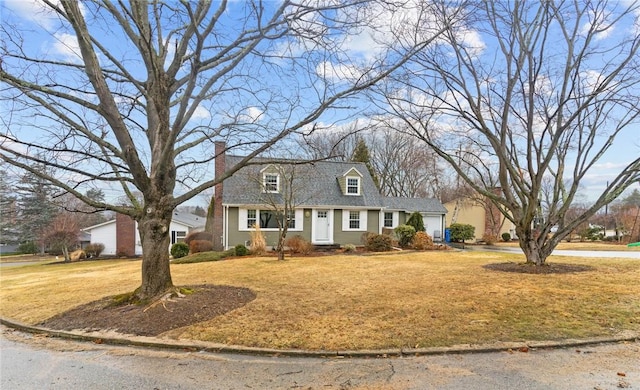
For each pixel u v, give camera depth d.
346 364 4.16
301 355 4.44
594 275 8.98
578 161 9.93
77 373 4.09
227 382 3.76
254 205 20.17
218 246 20.98
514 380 3.64
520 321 5.40
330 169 23.97
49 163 6.03
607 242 30.17
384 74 6.41
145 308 6.15
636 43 8.48
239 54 6.40
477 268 10.80
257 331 5.22
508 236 31.88
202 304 6.41
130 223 30.11
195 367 4.18
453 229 28.84
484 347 4.50
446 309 6.11
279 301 6.96
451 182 38.94
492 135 9.70
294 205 17.98
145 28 6.64
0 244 36.16
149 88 7.01
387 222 26.86
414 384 3.60
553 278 8.60
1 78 5.30
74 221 29.86
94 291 8.74
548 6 8.73
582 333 4.89
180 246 20.81
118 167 6.82
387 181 38.12
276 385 3.66
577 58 8.83
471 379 3.69
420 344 4.63
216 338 4.99
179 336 5.11
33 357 4.64
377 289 7.98
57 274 14.32
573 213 37.84
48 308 7.18
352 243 22.36
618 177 9.59
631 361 4.07
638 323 5.23
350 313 6.05
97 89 5.99
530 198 9.98
